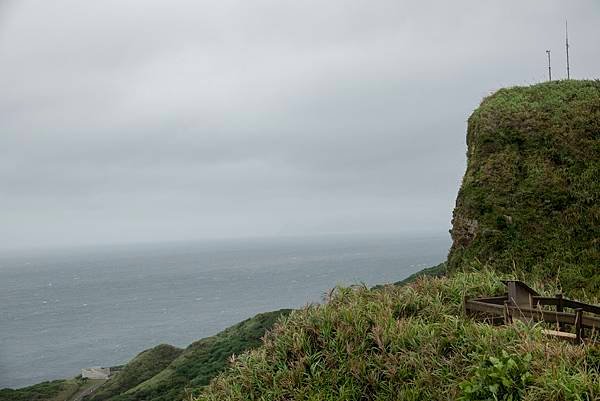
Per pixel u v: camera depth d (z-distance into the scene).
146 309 150.62
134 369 49.28
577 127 21.66
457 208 21.81
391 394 8.51
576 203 19.05
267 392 9.47
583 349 7.76
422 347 8.98
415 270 176.00
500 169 21.12
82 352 98.38
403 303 11.01
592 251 17.34
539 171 20.47
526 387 7.10
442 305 10.73
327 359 9.55
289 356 10.21
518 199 19.83
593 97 23.39
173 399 30.70
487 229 19.38
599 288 15.70
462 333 9.06
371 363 9.10
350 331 9.88
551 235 18.38
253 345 35.69
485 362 7.95
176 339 102.75
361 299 11.30
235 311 131.75
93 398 45.44
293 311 11.51
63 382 57.69
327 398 8.81
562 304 10.06
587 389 6.77
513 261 17.84
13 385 77.00
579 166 20.27
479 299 10.39
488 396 7.29
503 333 8.59
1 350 104.69
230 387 10.17
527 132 22.16
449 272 20.38
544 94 24.72
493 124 23.11
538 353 7.79
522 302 10.11
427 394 8.09
